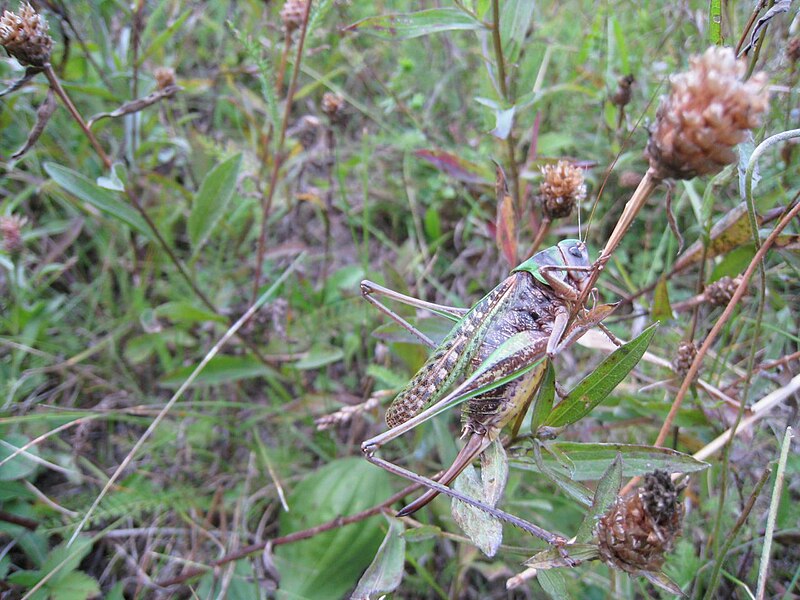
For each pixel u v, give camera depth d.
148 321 0.14
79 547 0.11
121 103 0.16
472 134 0.19
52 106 0.11
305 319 0.16
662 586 0.07
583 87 0.17
